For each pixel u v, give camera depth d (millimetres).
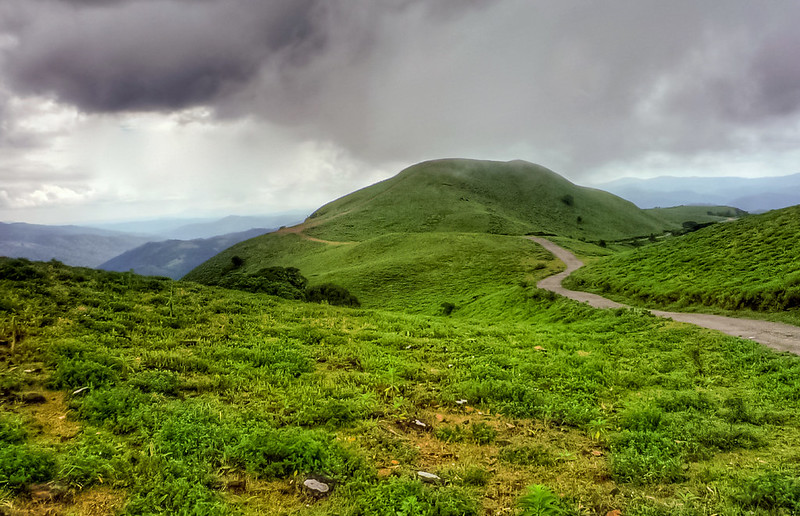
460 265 90250
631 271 44375
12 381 8844
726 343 17594
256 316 19391
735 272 31469
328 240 155000
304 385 10977
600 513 6000
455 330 21094
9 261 19969
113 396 8570
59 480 5746
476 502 6184
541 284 55719
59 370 9672
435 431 8930
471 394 11250
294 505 5910
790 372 13250
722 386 13328
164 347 13281
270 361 12852
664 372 15219
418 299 74188
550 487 6758
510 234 140125
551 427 9625
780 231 36406
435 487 6465
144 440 7203
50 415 7965
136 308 17297
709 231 45844
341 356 14219
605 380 13586
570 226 181875
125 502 5574
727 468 7277
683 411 10641
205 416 8180
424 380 12453
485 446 8422
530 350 17594
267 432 7719
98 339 12898
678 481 6957
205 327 16281
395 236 128750
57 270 20703
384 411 9617
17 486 5449
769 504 5973
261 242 164500
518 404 10789
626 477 7047
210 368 11586
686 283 32969
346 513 5688
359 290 84500
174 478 6082
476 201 188875
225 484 6188
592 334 22719
